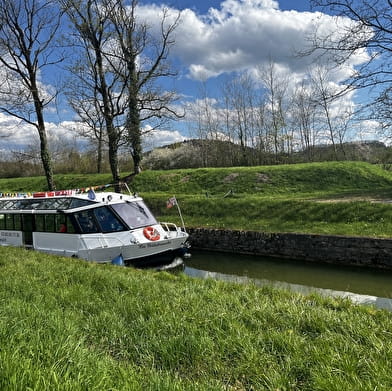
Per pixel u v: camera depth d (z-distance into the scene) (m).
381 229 13.66
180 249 13.94
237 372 3.85
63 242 13.63
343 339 4.42
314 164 27.80
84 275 8.01
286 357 4.01
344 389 3.28
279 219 17.23
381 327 4.81
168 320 5.04
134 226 13.30
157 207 23.00
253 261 14.73
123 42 25.08
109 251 12.57
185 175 29.69
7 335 4.18
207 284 7.60
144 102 25.53
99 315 5.37
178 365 4.04
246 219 18.28
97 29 24.16
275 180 25.94
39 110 23.39
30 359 3.41
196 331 4.67
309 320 5.04
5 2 20.84
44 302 5.95
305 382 3.63
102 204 13.32
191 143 51.75
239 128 46.69
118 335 4.70
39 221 14.61
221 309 5.48
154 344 4.36
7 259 10.29
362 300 9.65
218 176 28.12
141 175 31.16
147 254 13.00
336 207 16.25
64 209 13.76
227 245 16.48
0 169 51.03
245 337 4.49
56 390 2.93
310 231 14.88
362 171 25.95
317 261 13.69
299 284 11.55
